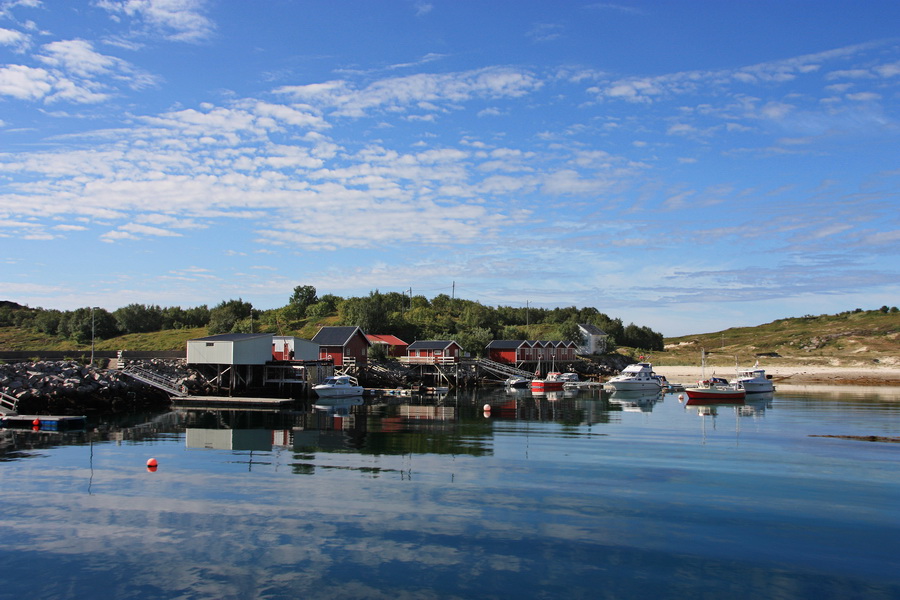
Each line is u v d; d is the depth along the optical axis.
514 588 13.33
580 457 26.61
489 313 127.75
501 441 31.06
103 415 44.28
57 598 12.90
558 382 79.25
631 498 19.86
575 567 14.39
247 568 14.30
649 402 58.16
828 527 17.16
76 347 92.56
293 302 122.38
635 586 13.45
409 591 13.18
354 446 29.39
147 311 108.69
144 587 13.36
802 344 138.00
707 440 31.83
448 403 56.09
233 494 20.12
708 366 115.88
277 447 29.08
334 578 13.77
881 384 87.50
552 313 150.12
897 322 147.75
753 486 21.50
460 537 16.22
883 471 24.06
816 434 34.47
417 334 110.19
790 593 13.16
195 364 62.25
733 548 15.59
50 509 18.56
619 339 145.12
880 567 14.50
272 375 65.38
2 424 38.03
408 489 20.80
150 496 19.97
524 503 19.20
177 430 35.34
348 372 73.25
